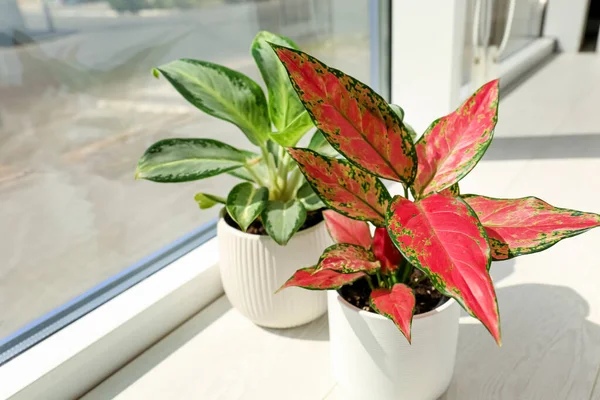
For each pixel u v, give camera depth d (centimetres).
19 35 116
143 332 64
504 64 153
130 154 125
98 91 131
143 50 140
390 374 48
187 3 147
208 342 65
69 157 121
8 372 56
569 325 63
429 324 45
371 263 47
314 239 58
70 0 118
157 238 93
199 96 56
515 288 70
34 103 127
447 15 91
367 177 47
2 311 77
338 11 129
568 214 43
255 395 57
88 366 59
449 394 55
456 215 39
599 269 72
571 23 185
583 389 55
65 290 82
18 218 98
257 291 60
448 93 97
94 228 96
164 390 59
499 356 60
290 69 39
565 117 127
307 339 65
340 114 41
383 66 104
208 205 63
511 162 104
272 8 157
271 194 62
